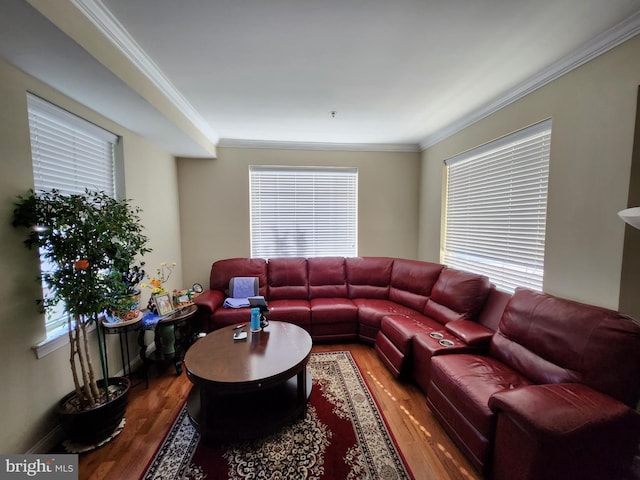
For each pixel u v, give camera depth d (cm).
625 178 155
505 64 190
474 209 292
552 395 126
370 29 154
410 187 397
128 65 165
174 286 343
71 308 149
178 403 202
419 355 211
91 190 208
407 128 322
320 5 135
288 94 233
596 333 139
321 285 351
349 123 303
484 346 201
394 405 197
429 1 133
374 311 293
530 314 176
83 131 200
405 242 402
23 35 119
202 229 367
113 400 163
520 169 232
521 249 231
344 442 163
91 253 155
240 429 161
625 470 119
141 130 247
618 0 133
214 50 171
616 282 160
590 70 170
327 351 283
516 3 135
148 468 147
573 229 183
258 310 230
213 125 306
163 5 132
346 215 395
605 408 118
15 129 145
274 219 383
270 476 141
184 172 357
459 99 245
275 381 162
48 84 163
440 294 265
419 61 186
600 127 166
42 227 155
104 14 136
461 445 153
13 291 143
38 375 154
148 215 281
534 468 112
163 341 245
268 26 150
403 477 140
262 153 369
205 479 140
